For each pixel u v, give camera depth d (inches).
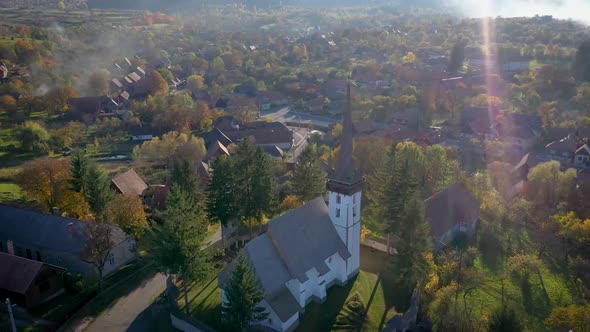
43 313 3122.5
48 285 3262.8
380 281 3467.0
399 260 3245.6
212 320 3024.1
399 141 6200.8
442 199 4133.9
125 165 6254.9
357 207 3353.8
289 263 2984.7
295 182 4330.7
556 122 7249.0
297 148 7150.6
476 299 3329.2
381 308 3157.0
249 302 2650.1
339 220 3307.1
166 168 6112.2
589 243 3855.8
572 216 4151.1
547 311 3240.7
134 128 7445.9
